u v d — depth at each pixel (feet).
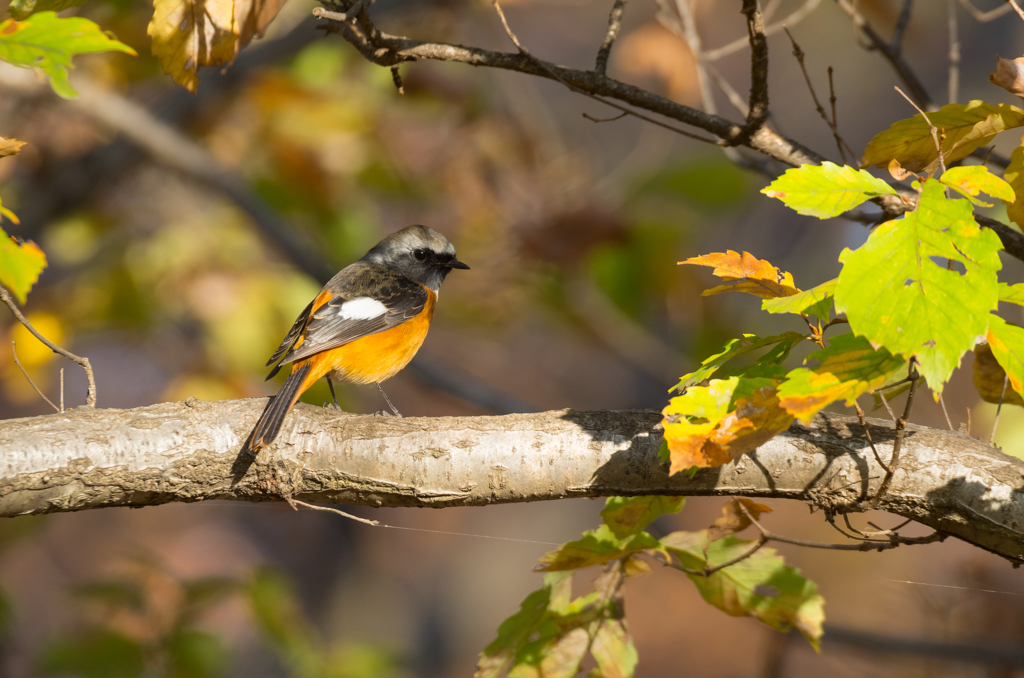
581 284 43.93
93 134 40.24
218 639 29.35
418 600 83.41
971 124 15.55
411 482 17.07
